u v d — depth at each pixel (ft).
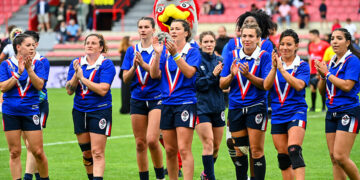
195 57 76.74
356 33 296.30
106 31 331.98
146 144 85.05
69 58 305.32
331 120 76.59
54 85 270.05
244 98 77.82
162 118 78.33
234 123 79.56
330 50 161.79
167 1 98.58
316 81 176.24
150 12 349.00
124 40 165.17
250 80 75.41
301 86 73.82
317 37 178.19
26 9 362.53
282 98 75.61
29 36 78.28
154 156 83.05
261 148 78.33
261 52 78.28
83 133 80.69
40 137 79.61
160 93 82.99
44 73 80.74
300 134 73.67
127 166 102.01
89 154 82.07
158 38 84.23
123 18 342.23
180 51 77.41
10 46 148.97
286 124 75.72
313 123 152.35
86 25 336.90
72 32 323.57
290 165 76.64
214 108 83.30
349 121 74.02
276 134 76.28
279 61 73.10
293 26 316.40
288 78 73.10
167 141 78.33
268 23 89.20
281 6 310.86
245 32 77.51
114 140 129.39
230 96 79.77
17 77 76.59
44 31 339.77
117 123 156.25
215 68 79.77
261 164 78.33
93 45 79.92
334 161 77.00
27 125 78.69
